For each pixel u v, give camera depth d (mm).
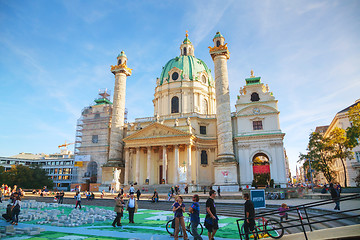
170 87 68375
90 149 70438
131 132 61281
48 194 50688
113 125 62500
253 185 45531
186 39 79938
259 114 54969
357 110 35625
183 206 12047
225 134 51750
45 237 12805
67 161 108438
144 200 36219
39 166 83625
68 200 39125
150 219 19406
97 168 68500
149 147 57000
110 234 13539
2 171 72688
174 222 12320
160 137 55562
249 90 57344
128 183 57531
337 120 57594
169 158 59312
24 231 13828
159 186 51844
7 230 13883
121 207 16188
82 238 12555
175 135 54469
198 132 60250
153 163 59906
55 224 16547
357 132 35062
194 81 68188
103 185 58031
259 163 61375
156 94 70812
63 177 105125
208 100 70312
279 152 52250
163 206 29297
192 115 61500
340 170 60906
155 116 65125
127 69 66000
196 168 56438
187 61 71875
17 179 71625
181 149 58312
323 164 50875
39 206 27906
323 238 9375
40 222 17234
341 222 14906
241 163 53594
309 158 51812
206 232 14398
